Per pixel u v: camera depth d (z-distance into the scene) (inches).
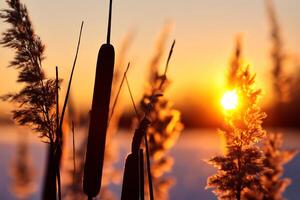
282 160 95.0
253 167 85.8
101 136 73.6
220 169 86.8
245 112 88.0
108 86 74.2
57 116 80.4
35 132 84.7
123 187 75.1
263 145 96.6
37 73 87.0
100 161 73.2
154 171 130.5
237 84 88.7
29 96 85.3
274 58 112.0
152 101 79.3
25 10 89.4
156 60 117.0
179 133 127.0
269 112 98.1
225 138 88.0
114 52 75.0
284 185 93.0
